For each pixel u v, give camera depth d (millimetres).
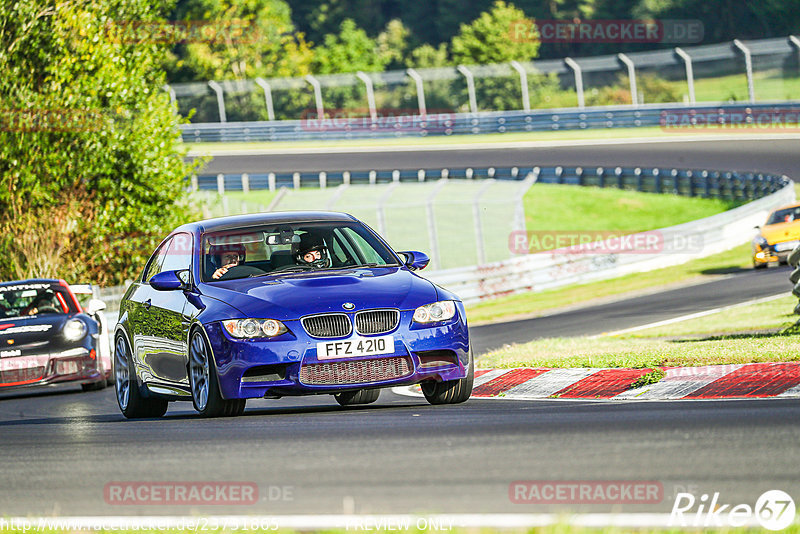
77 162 69875
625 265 78562
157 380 26453
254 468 15820
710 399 23422
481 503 12508
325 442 18094
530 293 75062
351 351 22609
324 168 136875
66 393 42281
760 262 69688
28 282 44281
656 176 122562
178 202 75688
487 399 26641
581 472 14125
